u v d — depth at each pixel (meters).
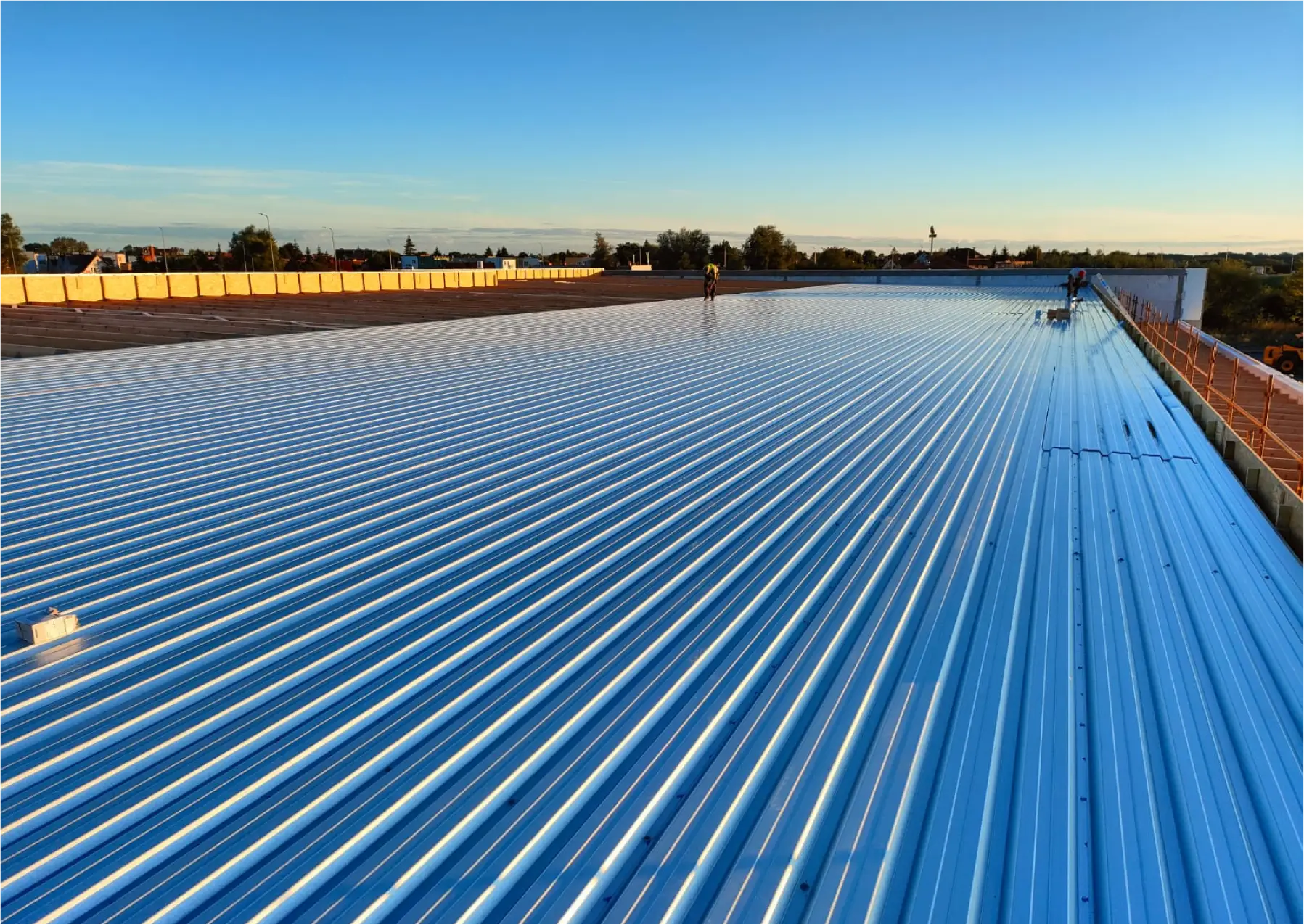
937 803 2.72
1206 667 3.65
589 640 3.75
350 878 2.32
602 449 7.04
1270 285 85.81
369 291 29.86
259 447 6.86
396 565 4.50
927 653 3.70
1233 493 6.38
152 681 3.28
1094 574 4.64
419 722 3.07
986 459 7.01
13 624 3.71
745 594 4.27
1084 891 2.35
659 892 2.31
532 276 45.25
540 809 2.64
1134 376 11.64
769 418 8.38
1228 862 2.47
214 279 25.31
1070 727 3.16
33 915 2.14
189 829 2.48
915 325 18.47
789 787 2.79
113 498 5.49
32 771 2.72
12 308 19.94
